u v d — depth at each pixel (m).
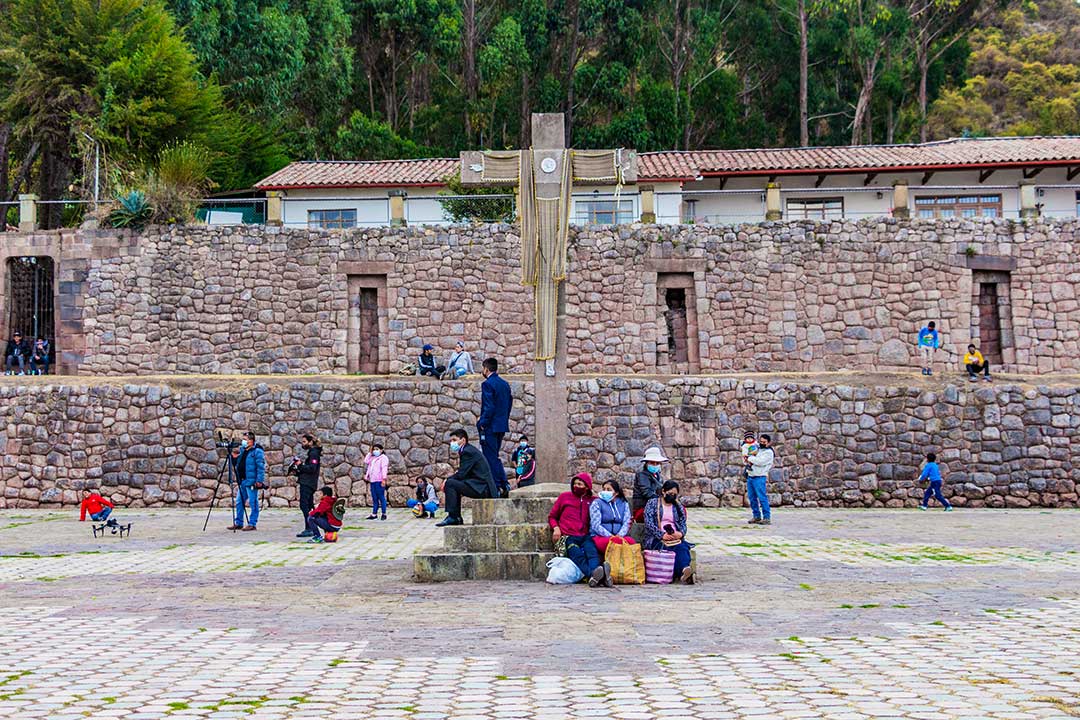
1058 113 73.50
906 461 24.86
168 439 24.95
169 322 30.77
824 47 58.59
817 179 37.56
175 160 31.94
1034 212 32.69
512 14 53.09
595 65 51.69
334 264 31.16
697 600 10.73
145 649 8.16
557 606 10.35
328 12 50.22
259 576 12.98
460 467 13.25
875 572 13.02
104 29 36.28
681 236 31.23
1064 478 24.64
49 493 24.72
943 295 31.06
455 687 6.71
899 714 5.86
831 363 30.91
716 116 55.94
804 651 7.90
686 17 54.38
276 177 36.88
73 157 36.34
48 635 8.83
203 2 43.50
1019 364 31.11
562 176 13.52
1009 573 12.90
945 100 74.88
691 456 24.98
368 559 14.88
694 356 31.03
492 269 31.20
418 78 58.00
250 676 7.11
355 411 25.14
